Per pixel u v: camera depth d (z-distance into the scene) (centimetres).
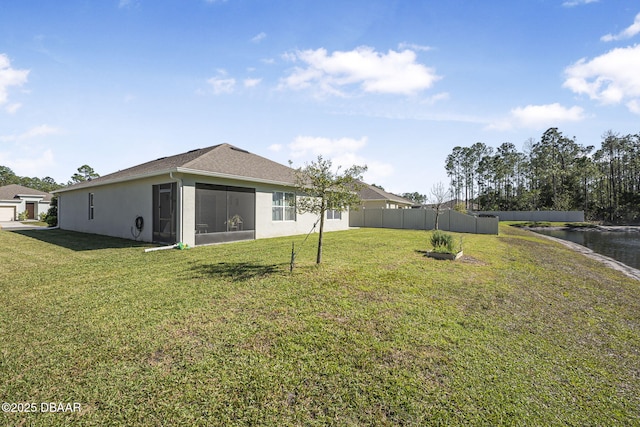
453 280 663
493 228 2112
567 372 327
